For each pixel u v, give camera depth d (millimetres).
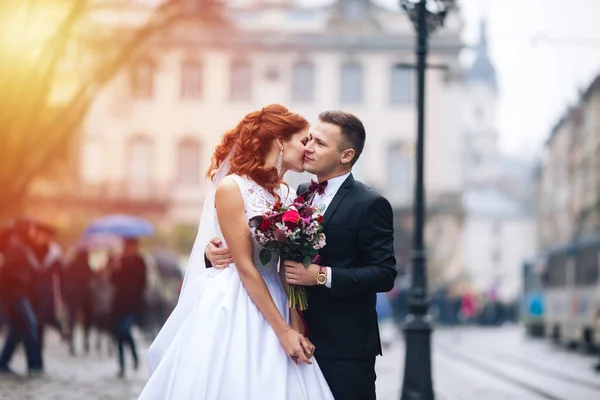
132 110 52750
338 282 4586
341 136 4789
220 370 4465
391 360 19344
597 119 48094
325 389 4605
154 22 23172
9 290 13484
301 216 4582
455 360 20172
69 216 50750
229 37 53406
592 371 17609
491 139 110812
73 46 41906
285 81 54094
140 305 14055
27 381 12383
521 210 111875
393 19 54469
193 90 53531
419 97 11023
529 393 12891
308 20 54438
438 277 53531
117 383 12383
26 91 20094
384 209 4773
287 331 4527
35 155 22234
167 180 52781
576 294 24828
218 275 4695
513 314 55625
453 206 53656
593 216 49031
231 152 4801
